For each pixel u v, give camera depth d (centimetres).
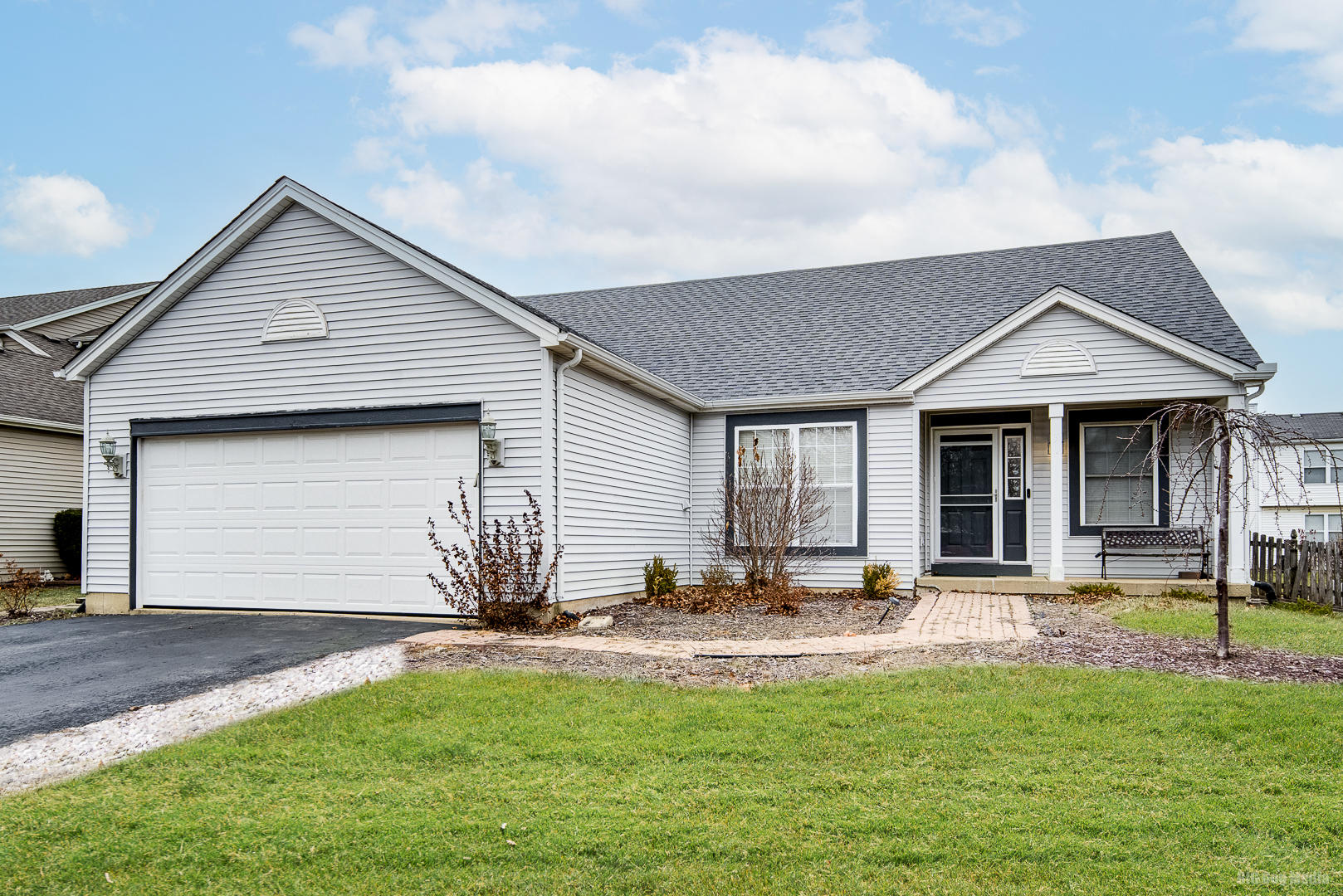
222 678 799
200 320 1229
